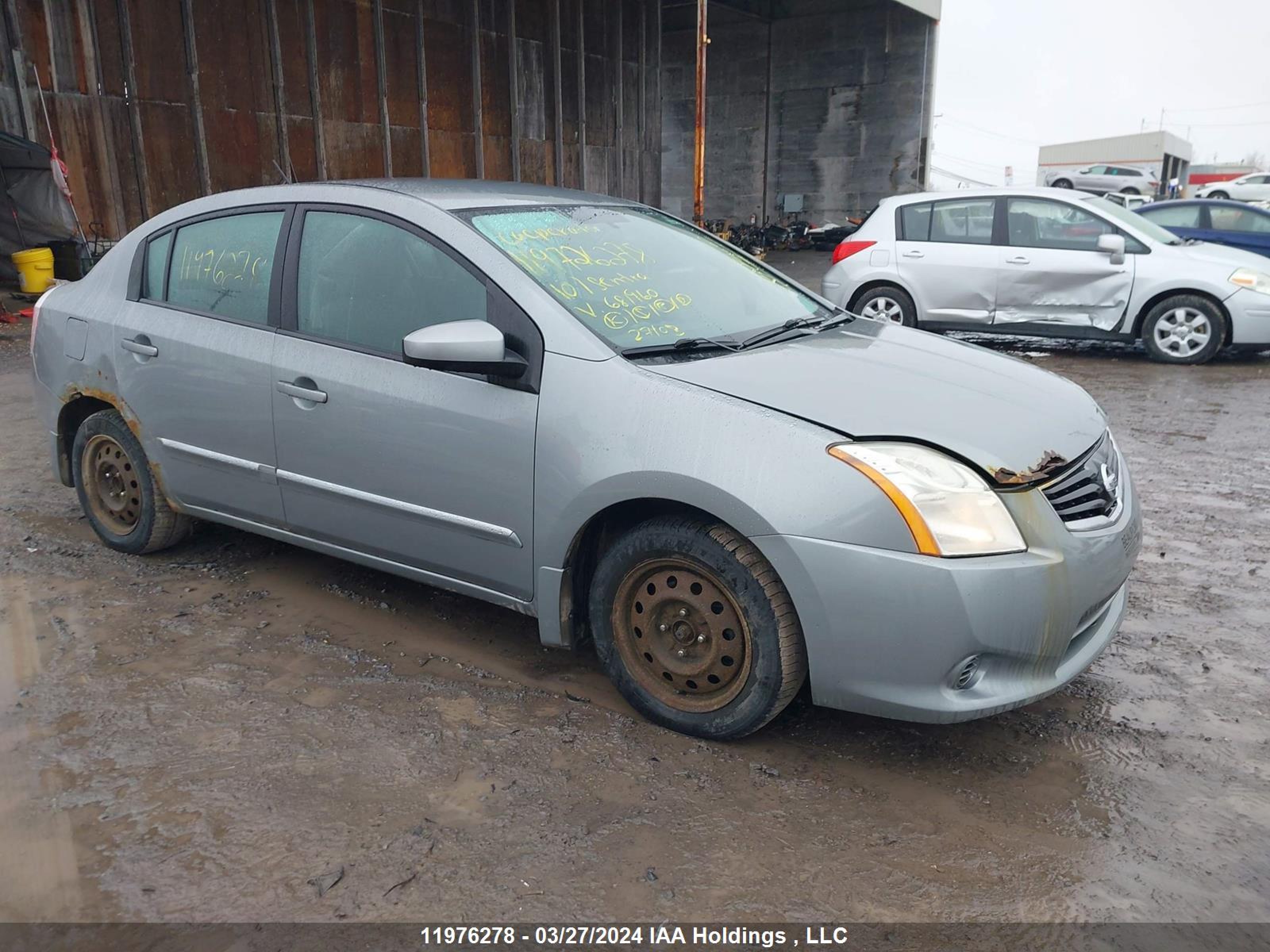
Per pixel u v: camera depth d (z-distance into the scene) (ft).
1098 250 30.48
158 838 8.25
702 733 9.74
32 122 49.29
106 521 14.57
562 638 10.43
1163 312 30.19
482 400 10.21
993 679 8.95
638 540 9.67
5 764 9.30
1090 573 9.13
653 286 11.37
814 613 8.80
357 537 11.68
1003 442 9.19
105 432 13.96
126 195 53.98
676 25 118.73
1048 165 166.61
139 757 9.41
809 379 9.82
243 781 9.04
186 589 13.38
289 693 10.67
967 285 31.86
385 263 11.18
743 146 120.06
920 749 9.75
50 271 46.29
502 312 10.27
